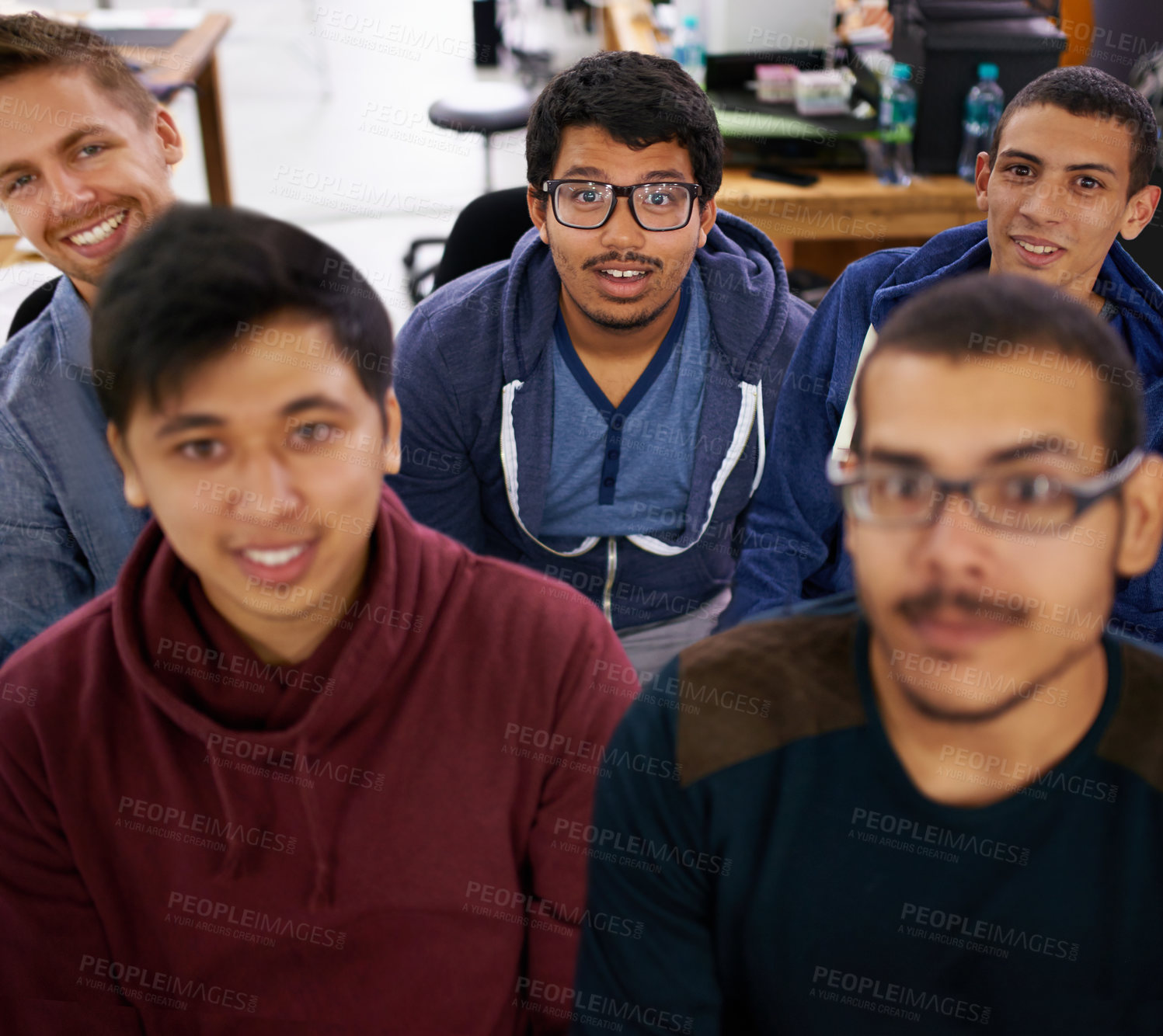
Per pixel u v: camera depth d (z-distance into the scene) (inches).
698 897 29.2
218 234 24.9
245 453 25.7
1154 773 24.3
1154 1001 26.4
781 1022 29.7
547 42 237.1
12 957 31.1
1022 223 51.2
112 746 29.4
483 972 32.7
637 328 54.6
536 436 57.6
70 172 51.9
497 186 175.8
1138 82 73.1
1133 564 23.2
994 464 22.2
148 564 29.0
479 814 31.7
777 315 58.0
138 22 132.0
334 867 30.9
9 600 50.7
